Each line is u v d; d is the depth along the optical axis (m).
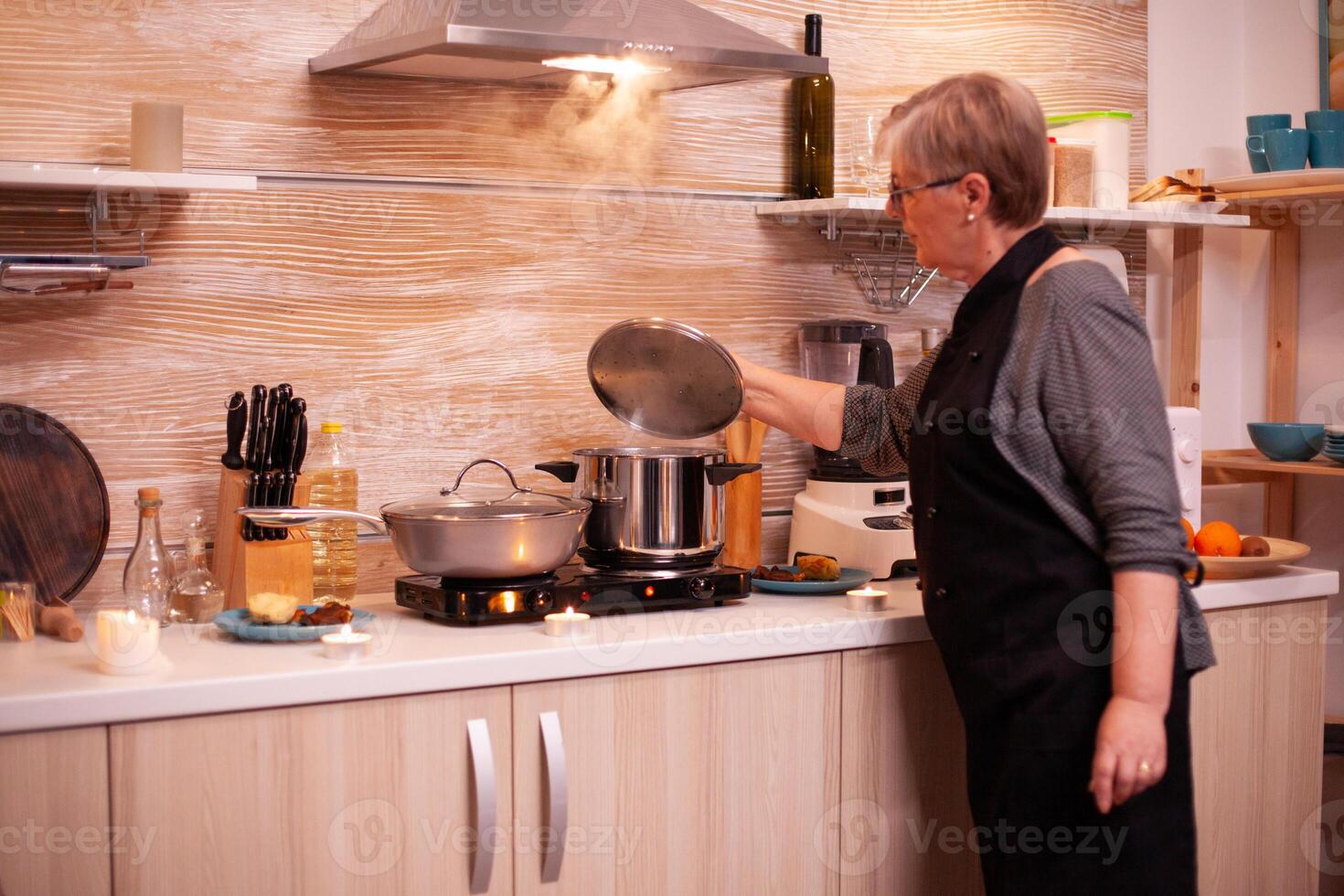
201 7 2.04
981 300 1.76
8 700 1.51
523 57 1.92
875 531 2.27
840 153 2.60
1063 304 1.64
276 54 2.09
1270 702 2.33
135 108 1.88
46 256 1.82
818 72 2.08
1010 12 2.77
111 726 1.56
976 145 1.70
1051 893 1.73
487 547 1.86
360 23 2.14
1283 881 2.37
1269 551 2.32
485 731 1.74
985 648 1.77
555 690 1.79
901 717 2.04
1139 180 2.95
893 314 2.67
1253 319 3.12
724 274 2.49
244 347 2.10
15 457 1.92
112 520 2.03
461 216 2.25
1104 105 2.91
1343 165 2.70
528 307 2.31
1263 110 3.08
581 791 1.81
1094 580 1.68
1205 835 2.27
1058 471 1.68
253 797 1.63
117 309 2.01
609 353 2.11
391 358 2.21
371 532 2.21
